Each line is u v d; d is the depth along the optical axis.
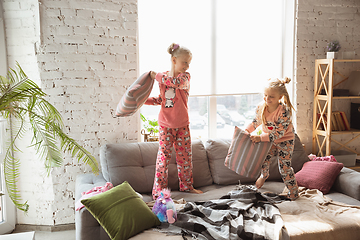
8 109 2.20
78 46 3.01
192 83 3.55
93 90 3.11
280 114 2.71
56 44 2.96
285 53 3.76
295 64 3.62
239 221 2.24
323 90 3.57
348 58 3.43
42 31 2.91
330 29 3.67
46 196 3.12
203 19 3.50
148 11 3.33
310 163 3.11
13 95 2.15
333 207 2.53
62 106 3.04
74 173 3.14
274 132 2.68
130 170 2.83
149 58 3.39
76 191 2.66
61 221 3.16
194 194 2.80
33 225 3.15
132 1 3.12
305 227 2.22
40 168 3.08
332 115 3.60
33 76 2.98
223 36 3.58
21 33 2.95
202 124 3.68
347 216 2.38
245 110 3.79
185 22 3.46
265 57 3.73
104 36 3.08
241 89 3.70
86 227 2.20
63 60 2.99
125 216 2.16
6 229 3.03
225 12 3.56
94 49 3.06
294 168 3.21
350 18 3.72
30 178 3.10
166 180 2.81
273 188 2.93
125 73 3.19
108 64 3.12
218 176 3.06
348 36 3.74
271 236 2.11
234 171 3.00
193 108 3.62
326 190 2.84
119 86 3.18
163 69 3.44
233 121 3.76
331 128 3.58
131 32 3.16
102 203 2.19
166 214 2.29
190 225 2.20
